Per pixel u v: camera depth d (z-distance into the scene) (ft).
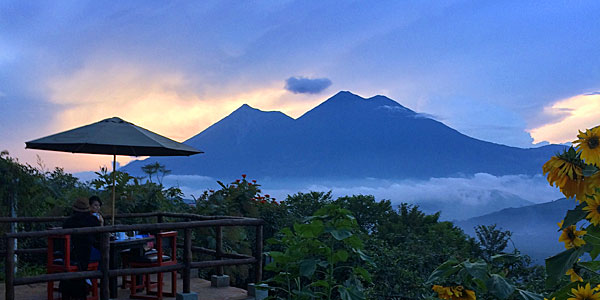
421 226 46.98
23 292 26.11
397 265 29.04
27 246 37.19
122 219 38.63
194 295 23.77
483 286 11.40
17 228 35.91
